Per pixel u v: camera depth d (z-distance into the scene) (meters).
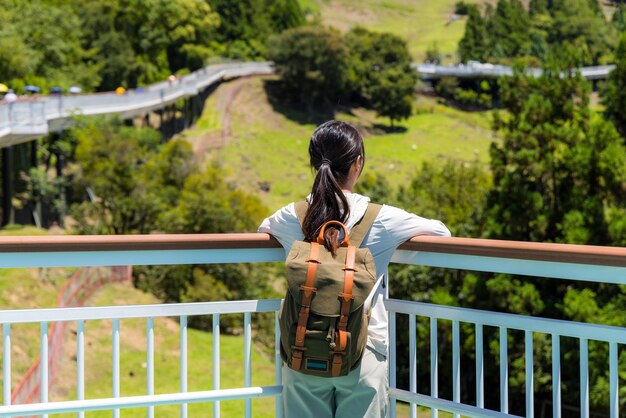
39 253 3.04
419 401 3.24
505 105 22.89
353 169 3.11
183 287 28.70
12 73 56.50
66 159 49.09
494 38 151.12
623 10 181.25
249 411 3.31
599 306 18.98
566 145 21.38
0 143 34.53
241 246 3.19
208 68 101.56
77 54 74.56
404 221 3.06
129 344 19.05
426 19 193.62
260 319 26.39
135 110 60.38
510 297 20.11
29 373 13.38
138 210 34.03
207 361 19.34
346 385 2.93
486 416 3.04
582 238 19.69
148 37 98.69
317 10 189.88
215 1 124.06
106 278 25.70
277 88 103.38
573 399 18.19
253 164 78.88
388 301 3.33
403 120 105.06
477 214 24.75
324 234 2.89
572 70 22.50
